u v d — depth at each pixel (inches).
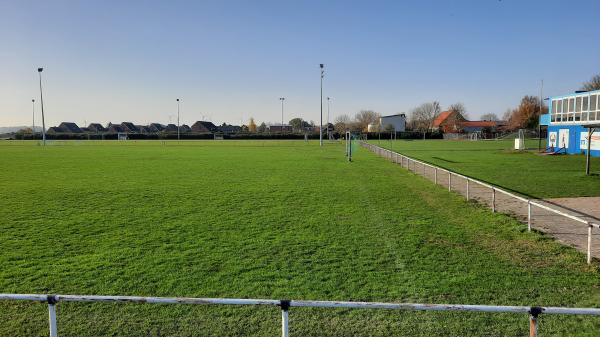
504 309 170.9
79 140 3821.4
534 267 341.4
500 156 1609.3
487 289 297.1
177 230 468.1
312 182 871.7
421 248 397.4
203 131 5846.5
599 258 357.7
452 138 3981.3
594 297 282.0
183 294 293.1
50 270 341.7
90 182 869.8
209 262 359.6
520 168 1139.3
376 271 335.6
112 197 685.3
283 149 2245.3
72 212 567.2
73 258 371.9
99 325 251.8
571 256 364.2
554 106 1697.8
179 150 2134.6
